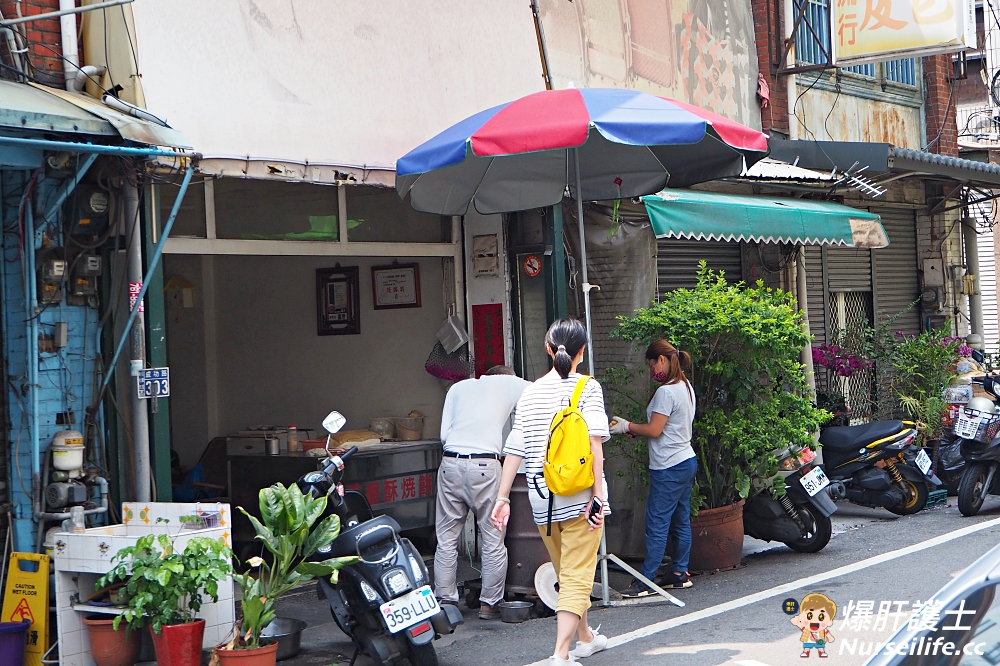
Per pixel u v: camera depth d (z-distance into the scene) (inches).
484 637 278.4
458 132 296.0
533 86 386.6
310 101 312.7
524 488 301.0
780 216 398.3
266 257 428.8
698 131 277.1
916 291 594.6
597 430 236.2
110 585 247.9
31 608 250.7
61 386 265.4
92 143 249.4
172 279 446.6
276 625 268.8
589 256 374.9
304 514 236.5
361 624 247.8
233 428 439.8
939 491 450.3
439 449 382.0
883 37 486.6
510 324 370.6
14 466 262.1
